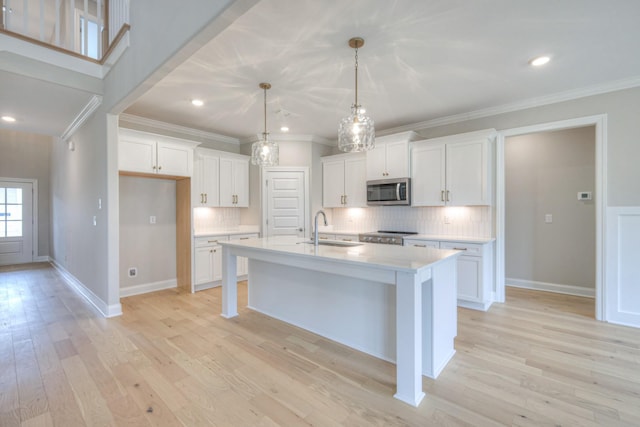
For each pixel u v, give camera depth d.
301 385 2.05
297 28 2.22
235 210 5.43
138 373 2.20
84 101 3.38
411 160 4.30
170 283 4.64
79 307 3.68
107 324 3.12
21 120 4.04
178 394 1.95
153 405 1.84
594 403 1.85
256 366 2.29
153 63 2.31
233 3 1.57
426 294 2.15
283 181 5.22
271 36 2.32
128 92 2.71
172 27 2.08
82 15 4.23
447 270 2.38
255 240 3.37
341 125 2.63
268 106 3.84
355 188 4.96
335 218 5.59
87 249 4.02
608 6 1.98
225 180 4.97
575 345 2.62
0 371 2.22
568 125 3.39
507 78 3.05
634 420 1.70
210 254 4.55
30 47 2.76
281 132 5.09
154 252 4.48
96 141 3.58
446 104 3.76
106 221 3.35
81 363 2.34
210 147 5.15
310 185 5.26
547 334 2.86
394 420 1.71
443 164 4.01
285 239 3.46
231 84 3.18
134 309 3.60
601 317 3.19
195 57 2.64
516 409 1.80
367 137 2.59
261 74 2.96
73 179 4.60
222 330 2.97
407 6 1.99
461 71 2.91
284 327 3.04
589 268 4.06
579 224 4.12
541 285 4.38
